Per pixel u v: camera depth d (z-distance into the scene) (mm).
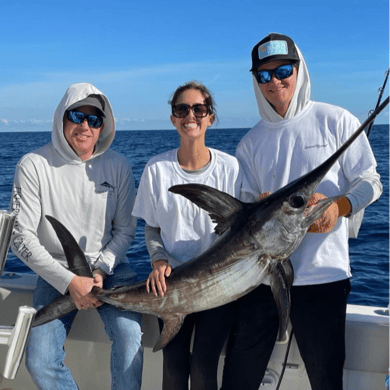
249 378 2469
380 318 2664
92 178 2795
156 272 2402
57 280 2562
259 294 2467
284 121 2555
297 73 2520
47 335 2516
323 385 2363
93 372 2869
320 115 2508
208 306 2328
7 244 1196
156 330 2734
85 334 2777
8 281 2967
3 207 13992
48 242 2775
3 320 2873
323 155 2463
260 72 2518
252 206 2250
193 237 2578
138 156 32750
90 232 2803
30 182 2703
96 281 2572
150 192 2615
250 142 2658
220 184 2605
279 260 2188
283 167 2535
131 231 2918
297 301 2406
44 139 84688
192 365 2441
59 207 2748
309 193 2102
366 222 9953
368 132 2520
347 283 2418
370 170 2434
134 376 2477
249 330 2467
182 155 2629
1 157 36625
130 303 2461
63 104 2670
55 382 2461
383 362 2594
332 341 2355
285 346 2648
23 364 2885
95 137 2762
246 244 2209
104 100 2791
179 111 2531
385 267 6824
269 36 2502
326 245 2402
